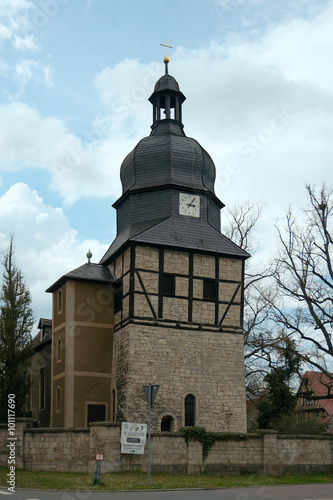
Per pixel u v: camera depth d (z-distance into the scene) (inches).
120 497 612.7
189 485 757.3
